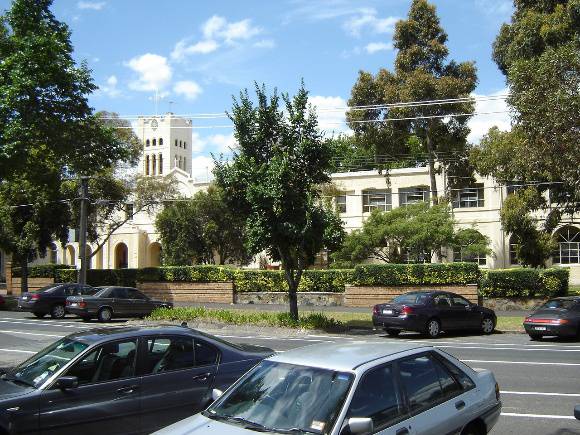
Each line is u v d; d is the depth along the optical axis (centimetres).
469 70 3694
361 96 3756
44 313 2806
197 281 3550
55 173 1638
